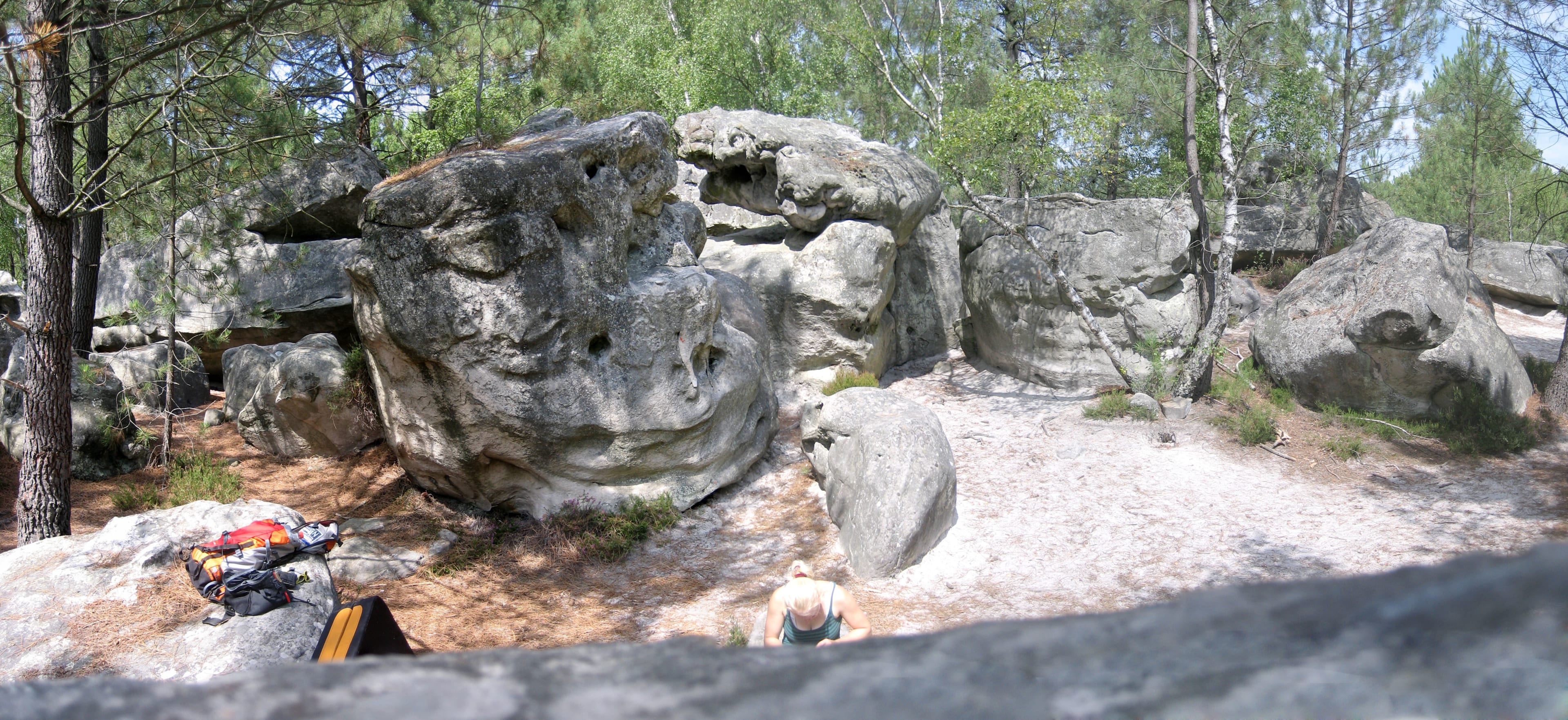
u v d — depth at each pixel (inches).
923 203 727.7
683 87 1054.4
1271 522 465.7
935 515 454.3
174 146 457.4
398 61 517.7
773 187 711.1
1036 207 702.5
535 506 494.0
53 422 403.9
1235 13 814.5
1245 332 793.6
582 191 461.1
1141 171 1081.4
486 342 447.5
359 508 500.7
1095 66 611.5
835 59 1102.4
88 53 478.0
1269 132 954.7
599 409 477.1
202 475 510.0
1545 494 467.5
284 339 705.6
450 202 431.5
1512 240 1048.2
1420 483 500.1
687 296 498.6
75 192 411.5
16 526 457.4
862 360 711.1
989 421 629.0
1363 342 573.9
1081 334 663.1
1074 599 404.5
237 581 321.1
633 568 456.8
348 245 705.0
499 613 409.4
